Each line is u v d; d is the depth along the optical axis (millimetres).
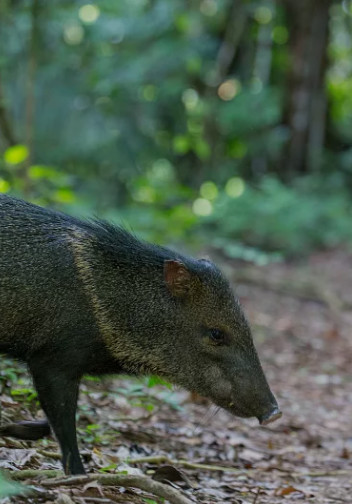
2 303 5840
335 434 9766
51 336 5852
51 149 21594
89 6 20688
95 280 5977
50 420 5855
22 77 20125
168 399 8711
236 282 17969
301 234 21375
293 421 10086
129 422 8422
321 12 26641
